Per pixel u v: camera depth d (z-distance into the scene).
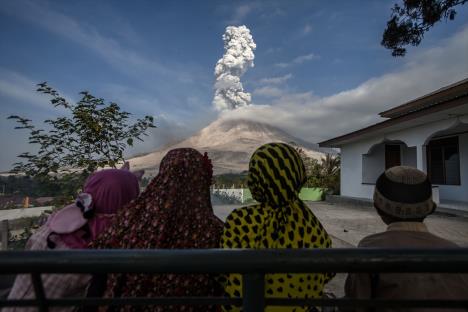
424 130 11.78
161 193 1.29
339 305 0.75
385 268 0.70
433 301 0.77
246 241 1.31
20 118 4.21
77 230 1.35
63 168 4.40
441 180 13.98
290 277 1.30
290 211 1.37
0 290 2.06
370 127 13.37
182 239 1.26
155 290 1.18
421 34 8.69
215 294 1.36
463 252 0.71
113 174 1.48
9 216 8.68
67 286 1.23
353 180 16.75
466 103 8.51
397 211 1.35
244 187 24.09
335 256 0.70
